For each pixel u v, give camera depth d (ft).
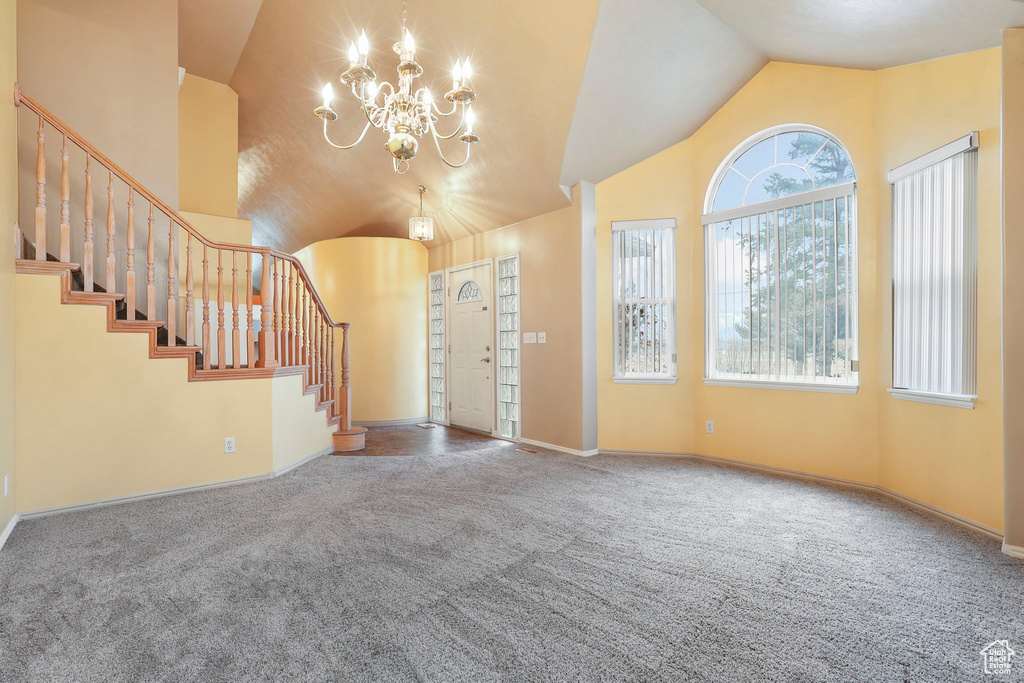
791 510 10.59
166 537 9.00
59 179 12.90
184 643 5.81
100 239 13.47
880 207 11.72
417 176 18.57
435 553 8.38
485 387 19.97
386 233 23.86
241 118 20.06
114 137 13.64
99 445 10.52
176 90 14.37
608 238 16.21
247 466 12.64
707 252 15.15
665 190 15.75
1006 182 8.18
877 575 7.59
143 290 14.03
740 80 13.97
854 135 12.21
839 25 10.15
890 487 11.56
